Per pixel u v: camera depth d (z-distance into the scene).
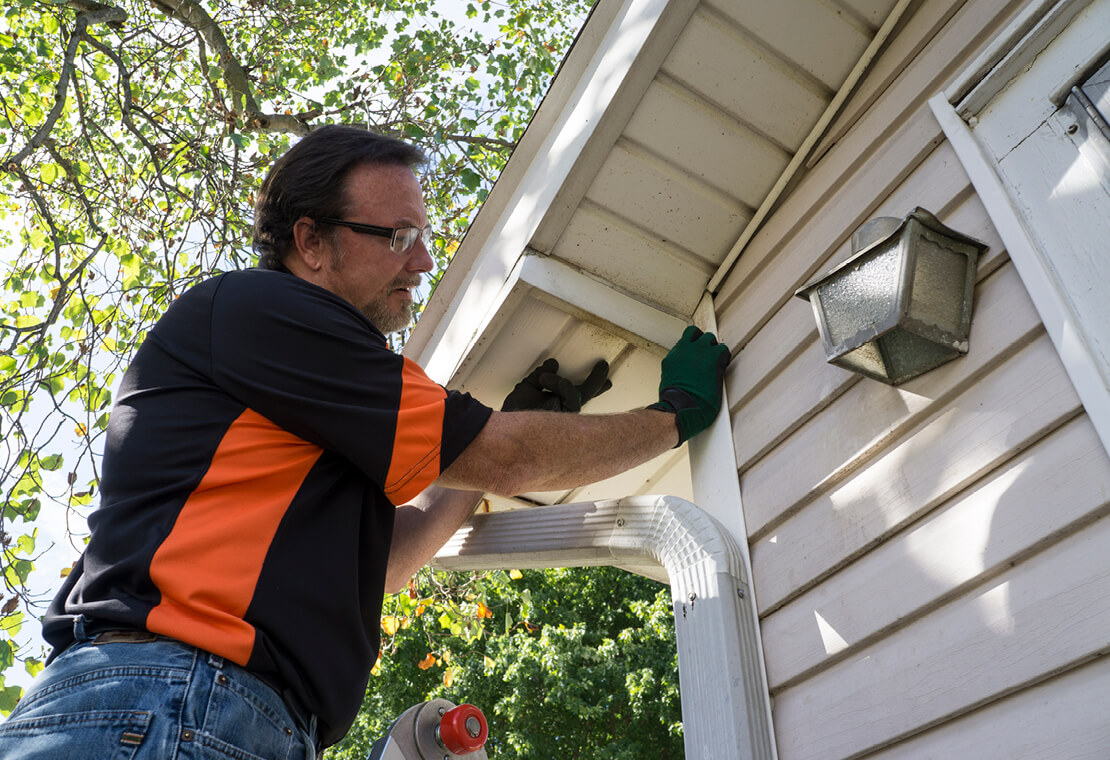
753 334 1.97
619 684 12.33
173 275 4.04
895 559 1.43
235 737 0.95
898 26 1.87
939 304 1.39
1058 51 1.39
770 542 1.72
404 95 5.46
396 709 12.45
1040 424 1.25
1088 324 1.21
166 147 4.71
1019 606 1.21
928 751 1.28
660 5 1.79
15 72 5.51
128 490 1.12
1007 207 1.39
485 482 1.36
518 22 6.93
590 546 1.98
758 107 1.94
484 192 5.76
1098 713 1.07
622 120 1.90
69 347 3.91
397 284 1.53
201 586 1.02
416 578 5.06
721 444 1.92
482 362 2.21
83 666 0.96
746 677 1.60
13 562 3.25
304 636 1.06
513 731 12.63
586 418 1.59
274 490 1.14
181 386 1.18
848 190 1.83
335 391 1.20
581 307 2.04
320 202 1.47
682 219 2.06
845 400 1.63
